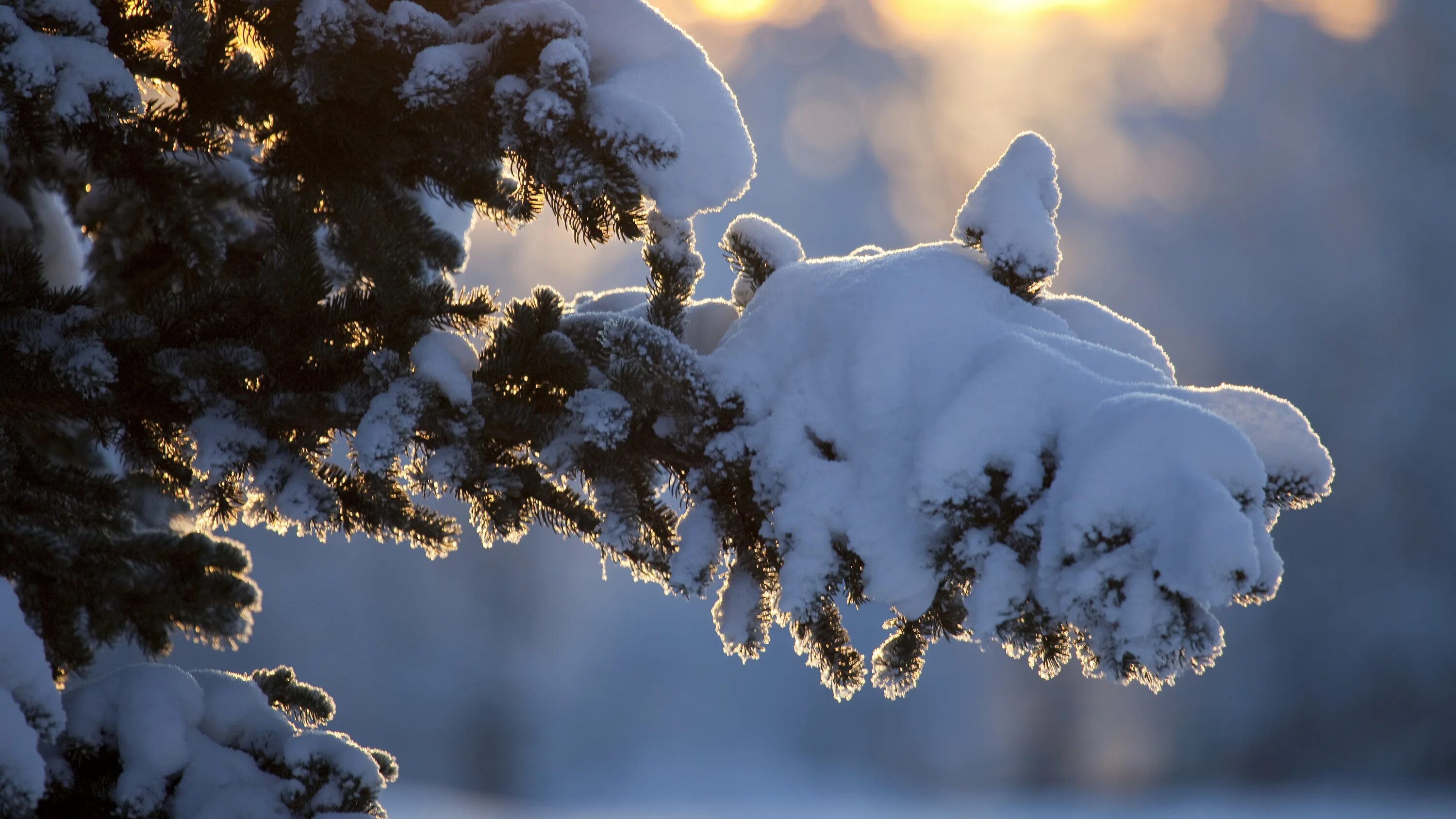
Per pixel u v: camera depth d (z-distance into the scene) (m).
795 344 4.09
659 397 4.07
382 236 4.07
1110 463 3.97
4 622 3.92
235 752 4.09
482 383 4.07
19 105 4.01
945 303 4.07
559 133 4.05
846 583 4.06
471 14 4.10
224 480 4.07
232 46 4.11
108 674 4.10
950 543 4.02
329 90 4.09
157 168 4.11
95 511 4.11
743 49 39.09
